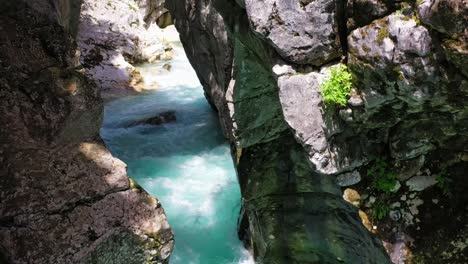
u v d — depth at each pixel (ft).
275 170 23.41
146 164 37.73
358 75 17.38
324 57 18.04
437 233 18.81
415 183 19.45
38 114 19.97
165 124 44.16
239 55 22.20
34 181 18.81
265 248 25.04
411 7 15.11
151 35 62.18
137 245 19.97
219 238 29.55
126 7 61.57
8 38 20.85
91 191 19.61
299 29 17.66
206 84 41.14
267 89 22.20
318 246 23.62
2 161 18.78
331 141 18.92
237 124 23.49
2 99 19.65
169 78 56.08
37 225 18.30
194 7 31.22
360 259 21.77
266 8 17.66
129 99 49.80
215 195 33.63
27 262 17.79
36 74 20.63
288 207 23.67
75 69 22.70
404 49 15.21
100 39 55.72
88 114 20.95
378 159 19.72
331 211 22.09
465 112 16.35
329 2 17.24
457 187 18.97
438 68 15.03
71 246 18.47
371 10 16.26
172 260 27.78
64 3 27.84
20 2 21.98
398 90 16.26
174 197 33.37
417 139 18.49
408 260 18.85
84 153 20.42
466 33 13.55
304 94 18.26
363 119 18.26
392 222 19.34
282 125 22.85
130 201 20.21
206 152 40.01
